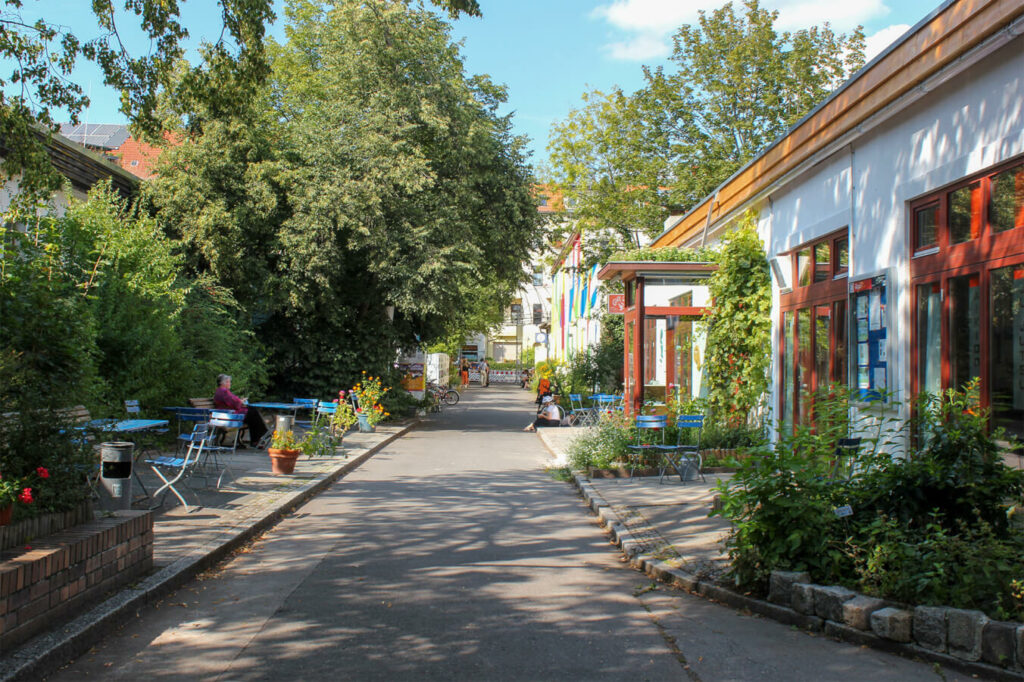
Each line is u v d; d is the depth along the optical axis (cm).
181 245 1989
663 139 3384
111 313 1372
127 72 1012
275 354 2400
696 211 1908
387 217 2169
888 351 920
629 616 574
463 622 559
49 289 646
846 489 610
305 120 2291
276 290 2147
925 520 583
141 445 1288
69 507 577
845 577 562
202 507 951
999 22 705
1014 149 705
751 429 1426
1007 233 728
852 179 1043
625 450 1347
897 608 506
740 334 1478
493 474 1419
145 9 980
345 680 450
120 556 591
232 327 1978
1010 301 723
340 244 2206
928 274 859
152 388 1476
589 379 3128
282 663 477
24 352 606
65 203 1619
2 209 1334
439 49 2298
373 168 2109
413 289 2161
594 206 3422
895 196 926
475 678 454
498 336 7769
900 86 873
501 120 2514
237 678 453
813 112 1124
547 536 869
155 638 521
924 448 615
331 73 2330
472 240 2330
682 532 829
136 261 1457
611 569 720
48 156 1055
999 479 566
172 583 631
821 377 1186
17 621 462
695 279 1767
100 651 496
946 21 785
